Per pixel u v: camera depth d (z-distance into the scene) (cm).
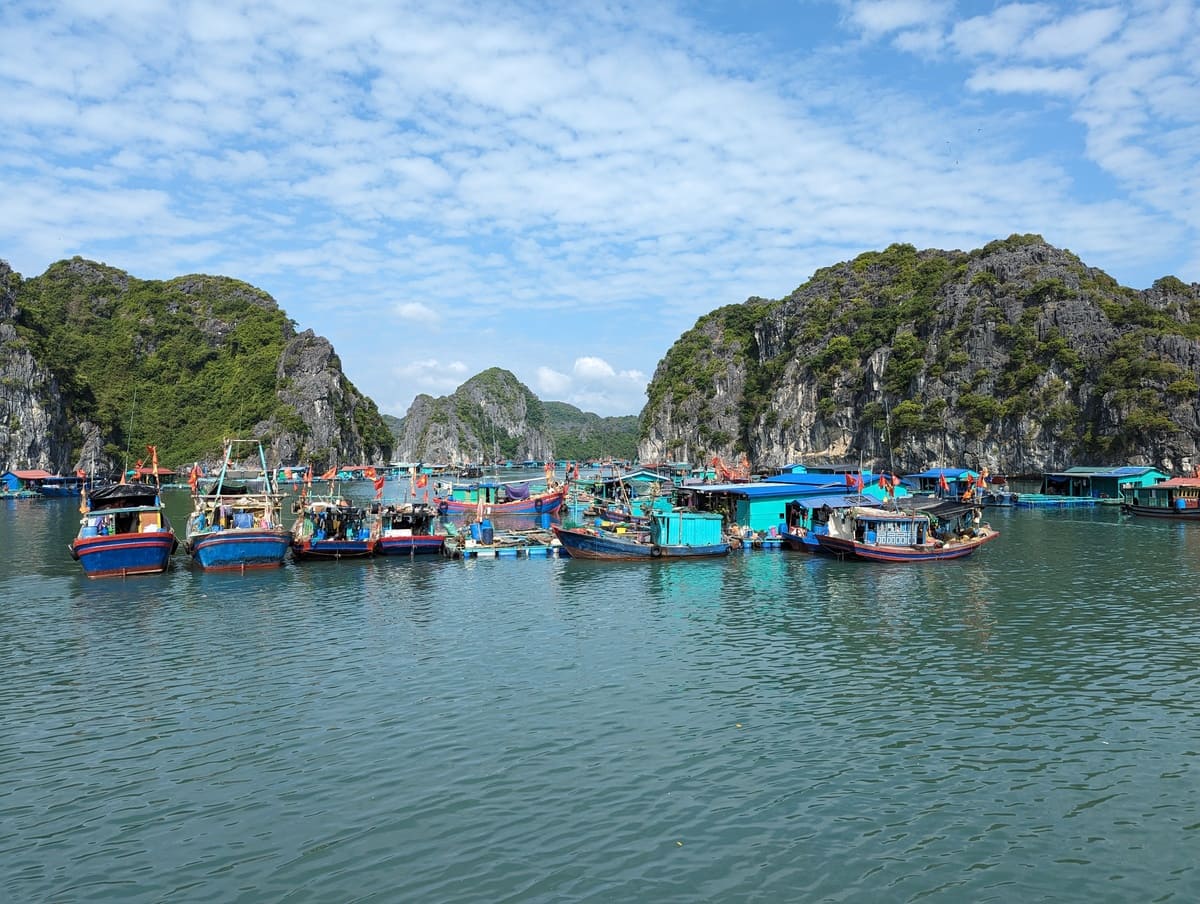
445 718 2222
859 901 1377
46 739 2098
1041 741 2055
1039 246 16562
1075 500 9669
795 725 2164
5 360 16325
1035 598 3869
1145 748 2006
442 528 6662
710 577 4525
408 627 3306
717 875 1452
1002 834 1594
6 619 3488
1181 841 1568
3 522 8338
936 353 16550
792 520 6078
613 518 7219
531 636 3142
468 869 1477
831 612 3566
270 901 1387
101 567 4525
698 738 2070
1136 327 13662
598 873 1462
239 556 4775
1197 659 2772
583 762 1927
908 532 5178
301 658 2838
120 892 1416
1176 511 7919
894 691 2445
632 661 2780
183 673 2666
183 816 1683
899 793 1766
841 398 18975
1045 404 14138
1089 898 1387
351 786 1811
